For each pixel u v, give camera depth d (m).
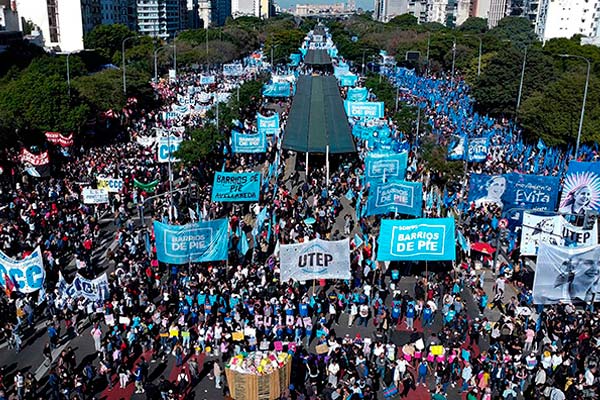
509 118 105.38
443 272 44.66
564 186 47.56
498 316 40.03
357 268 44.00
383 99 106.44
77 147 77.44
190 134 71.31
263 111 109.50
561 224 41.78
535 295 36.59
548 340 35.38
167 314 37.47
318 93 103.38
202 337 35.59
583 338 35.12
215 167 71.62
